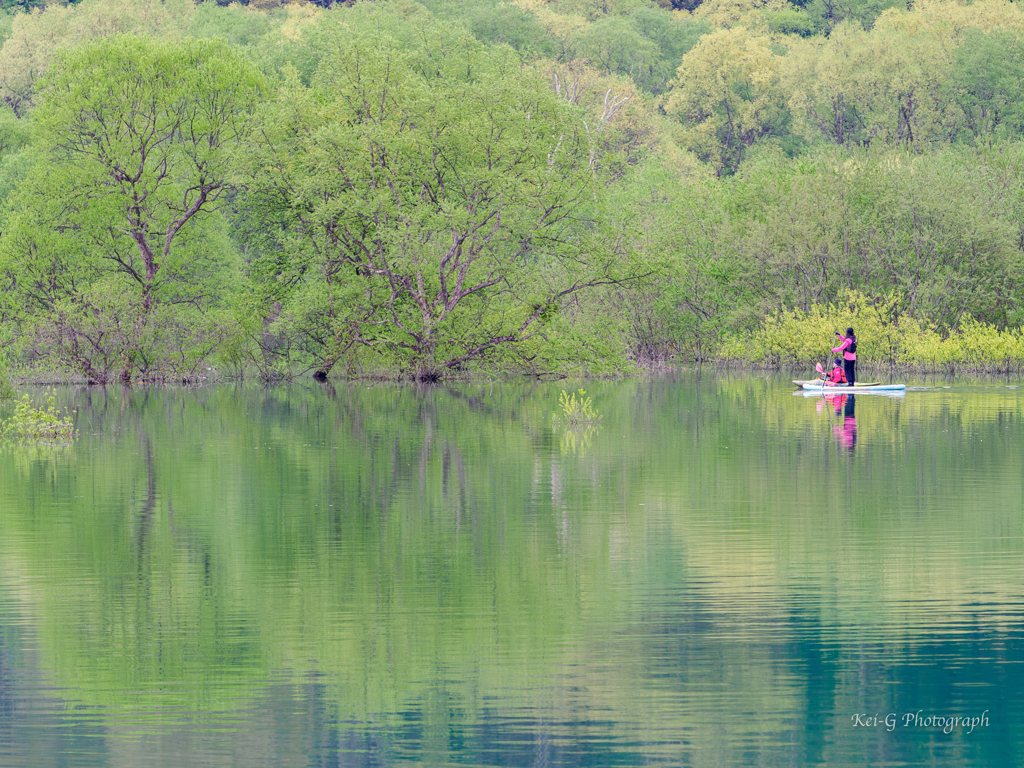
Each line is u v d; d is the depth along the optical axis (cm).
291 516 3138
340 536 2862
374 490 3569
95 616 2183
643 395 7500
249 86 9012
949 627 2097
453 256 8756
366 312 8919
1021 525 2953
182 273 9425
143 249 9100
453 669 1897
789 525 2970
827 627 2097
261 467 4100
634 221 9219
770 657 1948
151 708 1755
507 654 1964
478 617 2162
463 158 8719
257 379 9688
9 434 5281
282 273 9031
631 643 2016
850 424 5462
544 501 3347
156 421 5888
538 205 8606
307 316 8888
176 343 9169
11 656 1966
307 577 2456
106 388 8631
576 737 1642
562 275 8988
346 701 1770
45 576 2477
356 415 6156
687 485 3625
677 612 2191
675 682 1842
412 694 1797
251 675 1875
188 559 2625
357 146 8288
